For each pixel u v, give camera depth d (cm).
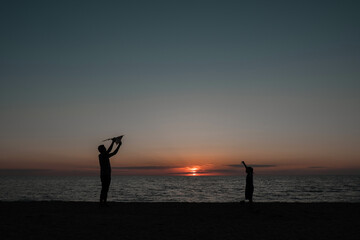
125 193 6356
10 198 4672
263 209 1144
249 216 988
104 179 1128
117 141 1128
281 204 1295
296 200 4391
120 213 1016
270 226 818
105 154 1132
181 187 10069
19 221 840
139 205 1221
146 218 922
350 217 976
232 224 843
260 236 705
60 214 972
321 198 4834
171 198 4806
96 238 672
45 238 664
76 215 951
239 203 1313
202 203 1309
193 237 692
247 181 1209
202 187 10081
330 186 10712
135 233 724
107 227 782
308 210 1121
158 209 1121
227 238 686
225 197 5062
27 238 660
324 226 821
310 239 682
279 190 7675
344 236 711
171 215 992
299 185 11669
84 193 6297
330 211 1101
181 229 773
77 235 695
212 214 1020
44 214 964
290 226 819
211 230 765
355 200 4378
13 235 683
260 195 5653
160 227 794
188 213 1038
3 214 964
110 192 6756
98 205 1214
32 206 1167
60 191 7125
